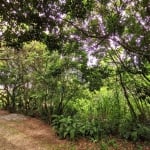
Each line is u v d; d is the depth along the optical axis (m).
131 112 10.55
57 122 10.85
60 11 5.69
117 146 8.80
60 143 9.45
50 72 11.55
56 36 6.46
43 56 12.19
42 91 12.58
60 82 11.84
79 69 10.43
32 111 14.21
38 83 12.83
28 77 13.62
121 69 9.33
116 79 10.34
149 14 6.52
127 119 10.37
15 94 15.45
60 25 6.16
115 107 11.19
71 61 10.85
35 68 12.80
